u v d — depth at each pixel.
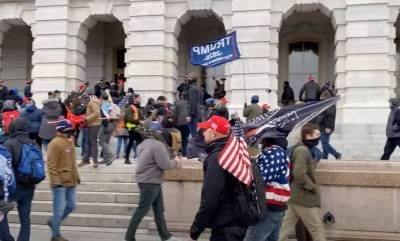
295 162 7.51
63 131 8.82
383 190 9.37
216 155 5.08
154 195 8.59
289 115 9.52
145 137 8.80
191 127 15.82
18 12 24.56
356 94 19.91
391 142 13.33
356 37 20.08
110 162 14.29
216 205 4.91
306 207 7.49
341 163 9.63
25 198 8.11
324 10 21.09
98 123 13.87
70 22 23.72
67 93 23.31
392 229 9.29
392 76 20.05
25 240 8.09
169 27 22.44
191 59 14.17
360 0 20.12
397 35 24.70
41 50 23.55
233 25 21.34
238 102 20.88
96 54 27.06
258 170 5.58
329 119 14.09
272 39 21.16
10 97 19.55
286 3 21.12
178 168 10.31
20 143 7.98
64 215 9.06
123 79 24.67
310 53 25.47
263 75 20.80
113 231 10.59
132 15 22.56
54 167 8.70
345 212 9.47
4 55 27.67
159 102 16.42
